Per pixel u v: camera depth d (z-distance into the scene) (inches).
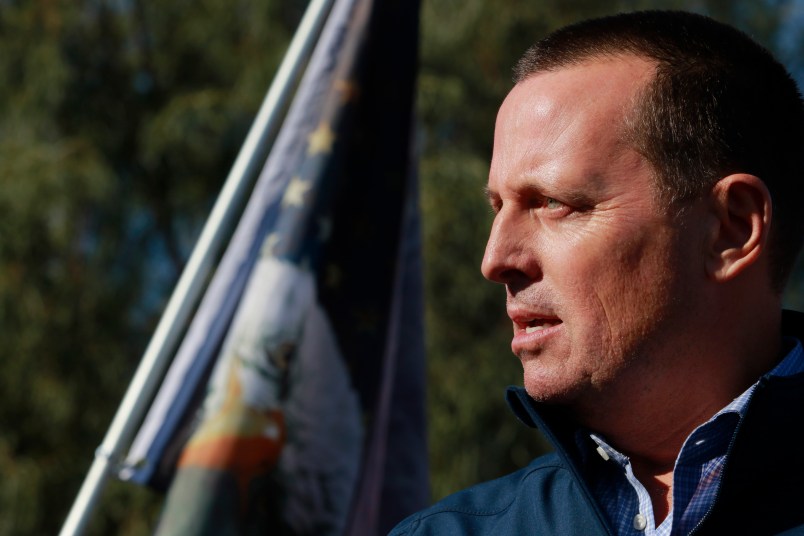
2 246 631.2
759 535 113.5
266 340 263.3
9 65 689.6
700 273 122.1
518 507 133.5
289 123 280.5
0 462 616.1
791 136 127.1
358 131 279.4
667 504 123.6
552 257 124.0
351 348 266.1
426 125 680.4
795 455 116.4
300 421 260.7
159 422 264.7
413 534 138.0
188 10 722.8
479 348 630.5
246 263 272.5
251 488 255.9
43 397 623.5
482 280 634.2
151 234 709.9
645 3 729.6
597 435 127.6
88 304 651.5
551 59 131.5
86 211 670.5
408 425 286.8
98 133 701.9
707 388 123.3
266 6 711.1
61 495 628.4
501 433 622.2
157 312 709.9
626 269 121.4
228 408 260.2
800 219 126.9
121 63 716.7
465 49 700.7
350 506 258.1
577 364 122.6
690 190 122.0
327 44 285.1
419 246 293.4
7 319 624.4
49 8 693.9
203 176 700.7
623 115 123.6
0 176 645.9
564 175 123.0
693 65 125.3
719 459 118.5
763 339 125.5
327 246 270.4
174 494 255.3
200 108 672.4
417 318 292.5
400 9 288.4
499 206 134.1
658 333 121.3
